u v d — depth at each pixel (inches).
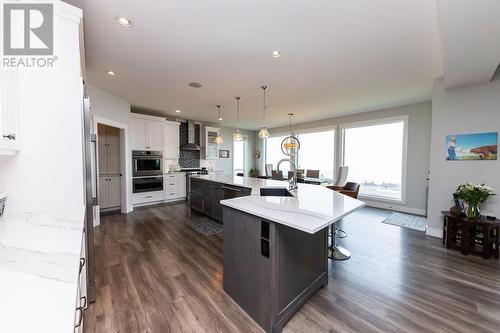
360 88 154.3
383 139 220.7
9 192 54.4
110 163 196.9
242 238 71.6
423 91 161.2
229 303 74.5
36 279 29.1
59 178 60.0
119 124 178.5
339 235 140.5
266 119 271.7
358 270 97.0
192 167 286.2
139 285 84.5
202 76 132.6
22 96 54.1
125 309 71.1
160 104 200.8
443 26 69.9
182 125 272.4
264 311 63.3
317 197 90.8
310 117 257.0
